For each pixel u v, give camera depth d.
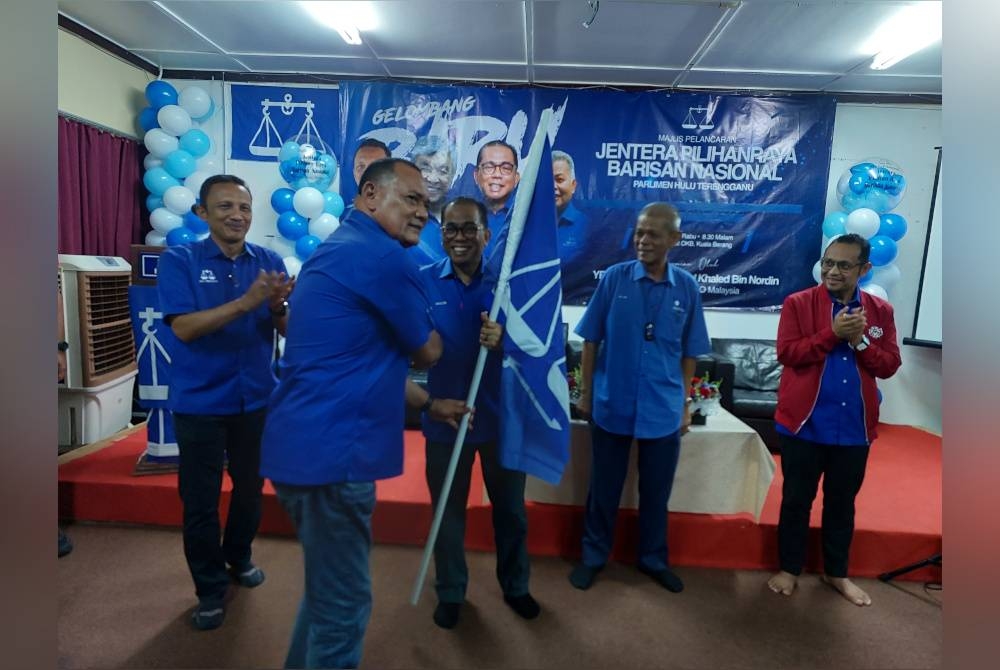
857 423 1.68
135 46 2.39
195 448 1.53
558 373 1.57
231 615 1.58
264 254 1.60
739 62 2.49
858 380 1.67
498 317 1.52
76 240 2.59
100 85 2.56
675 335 1.73
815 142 2.67
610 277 1.76
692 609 1.73
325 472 1.35
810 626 1.68
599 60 2.45
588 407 1.83
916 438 2.82
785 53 2.41
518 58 2.39
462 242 1.48
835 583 1.83
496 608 1.68
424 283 1.48
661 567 1.83
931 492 2.21
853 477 1.73
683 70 2.53
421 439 1.78
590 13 2.09
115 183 2.75
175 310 1.50
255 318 1.54
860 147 2.83
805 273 2.75
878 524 1.96
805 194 2.70
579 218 2.65
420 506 1.69
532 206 1.52
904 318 3.00
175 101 2.47
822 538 1.85
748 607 1.75
